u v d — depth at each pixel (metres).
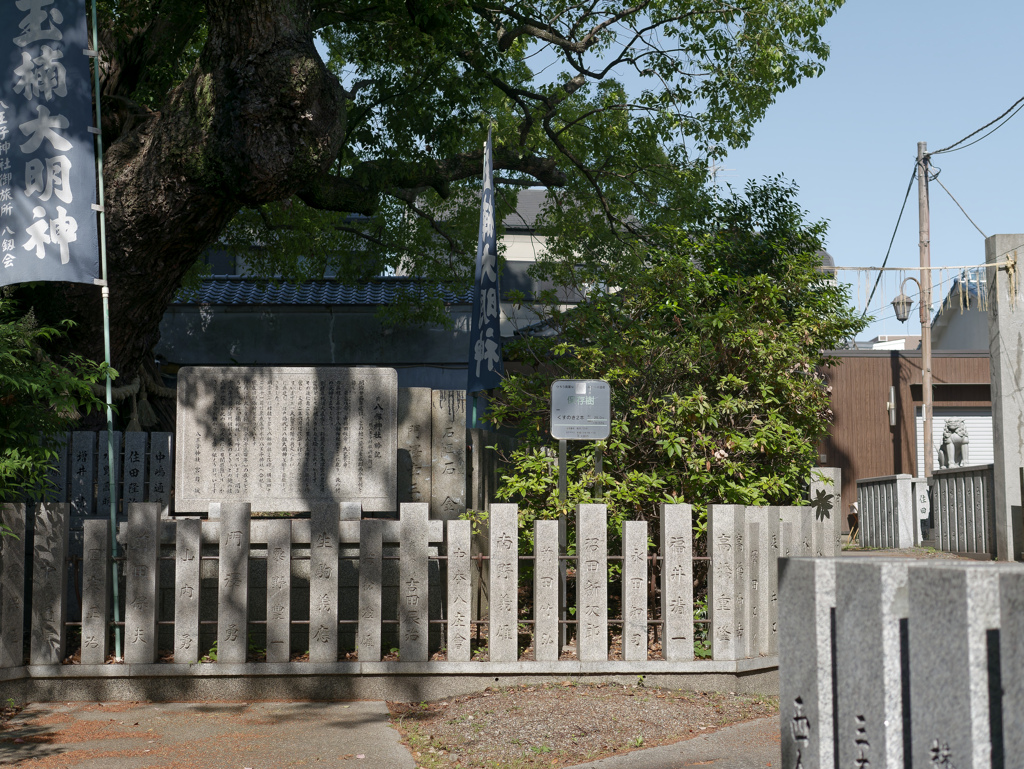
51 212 7.04
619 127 12.90
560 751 4.93
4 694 6.00
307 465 7.72
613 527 7.28
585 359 8.13
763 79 11.81
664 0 11.50
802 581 2.39
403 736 5.36
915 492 15.02
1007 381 12.80
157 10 10.48
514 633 6.31
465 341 18.64
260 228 15.48
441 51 11.24
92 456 8.02
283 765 4.77
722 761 4.69
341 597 7.15
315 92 7.62
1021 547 11.88
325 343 18.44
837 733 2.26
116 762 4.79
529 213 25.25
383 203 15.95
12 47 7.21
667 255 9.73
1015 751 1.74
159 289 8.84
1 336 6.21
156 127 8.23
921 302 18.58
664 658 6.34
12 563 6.07
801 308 8.98
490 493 8.49
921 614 1.96
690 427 7.42
